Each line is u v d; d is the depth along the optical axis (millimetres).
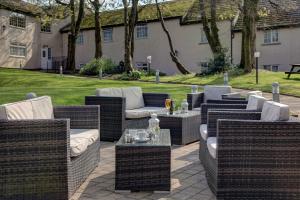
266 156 4133
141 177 4555
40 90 14938
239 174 4168
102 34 33438
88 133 5355
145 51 31312
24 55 32594
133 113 7848
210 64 22750
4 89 15742
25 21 32500
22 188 4082
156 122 5430
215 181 4316
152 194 4516
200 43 28547
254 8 20875
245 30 21312
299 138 4086
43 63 34875
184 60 29438
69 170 4227
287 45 25641
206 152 5098
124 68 24703
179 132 7309
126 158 4555
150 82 20562
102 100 7605
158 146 4555
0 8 29734
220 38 27344
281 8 24719
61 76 23516
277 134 4109
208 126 5234
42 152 4098
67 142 4148
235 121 4137
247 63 21156
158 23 30375
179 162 5945
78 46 34875
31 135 4074
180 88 16109
